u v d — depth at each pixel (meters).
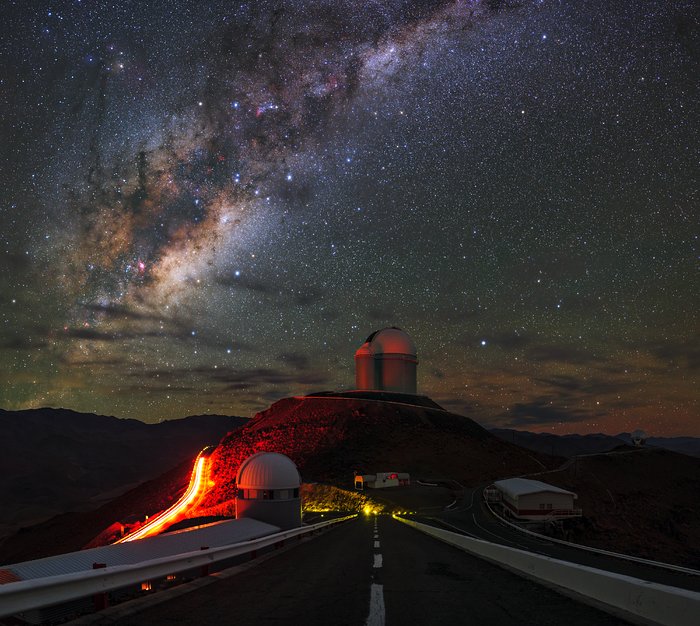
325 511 91.94
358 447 142.00
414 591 9.82
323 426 154.88
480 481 125.31
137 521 109.88
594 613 7.50
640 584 7.02
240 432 169.75
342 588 10.40
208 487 124.62
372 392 175.25
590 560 35.75
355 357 180.50
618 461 157.62
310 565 14.96
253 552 19.28
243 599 9.30
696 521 118.88
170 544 21.11
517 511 77.56
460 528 57.81
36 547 131.12
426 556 17.23
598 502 115.75
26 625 9.52
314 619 7.52
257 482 41.19
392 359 177.50
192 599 9.34
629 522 108.06
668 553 79.00
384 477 108.38
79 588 7.99
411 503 90.88
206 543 23.16
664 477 148.88
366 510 88.12
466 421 177.38
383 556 17.38
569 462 153.50
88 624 7.39
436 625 7.00
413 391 179.38
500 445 162.25
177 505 115.00
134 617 7.82
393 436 150.38
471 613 7.73
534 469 142.25
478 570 13.10
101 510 151.00
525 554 12.56
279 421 163.88
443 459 138.38
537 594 9.27
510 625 6.88
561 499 78.50
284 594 9.78
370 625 7.06
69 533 135.88
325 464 130.38
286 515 40.75
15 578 13.62
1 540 151.88
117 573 9.10
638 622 6.66
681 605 5.91
